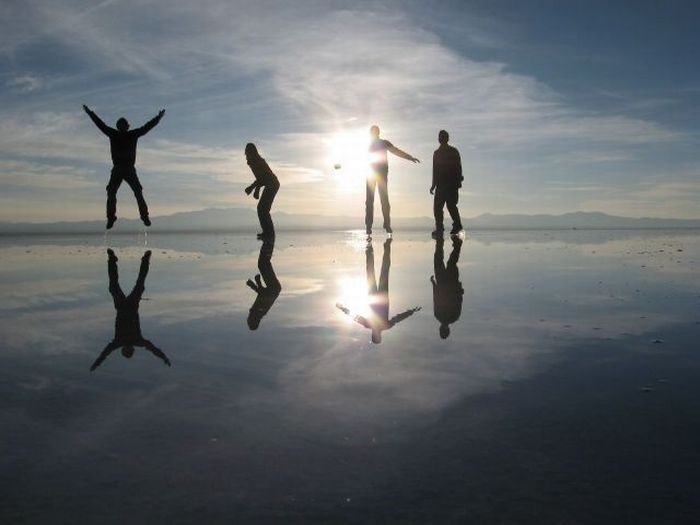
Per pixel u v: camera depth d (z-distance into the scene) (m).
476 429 1.62
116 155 11.06
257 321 3.33
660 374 2.15
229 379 2.13
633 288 4.68
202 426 1.66
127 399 1.90
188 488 1.29
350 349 2.61
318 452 1.48
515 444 1.51
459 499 1.23
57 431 1.62
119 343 2.77
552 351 2.54
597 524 1.13
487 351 2.55
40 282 5.44
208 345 2.71
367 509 1.19
